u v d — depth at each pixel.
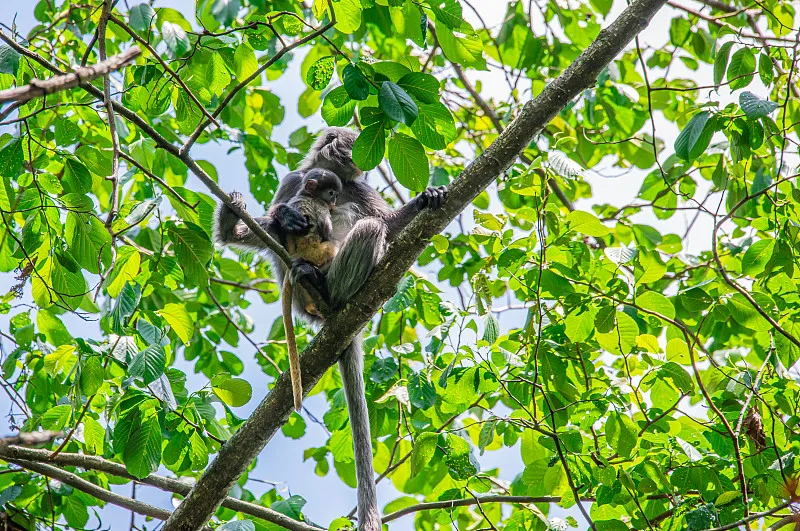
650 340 10.23
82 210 9.07
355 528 9.76
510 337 11.04
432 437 10.09
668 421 9.98
